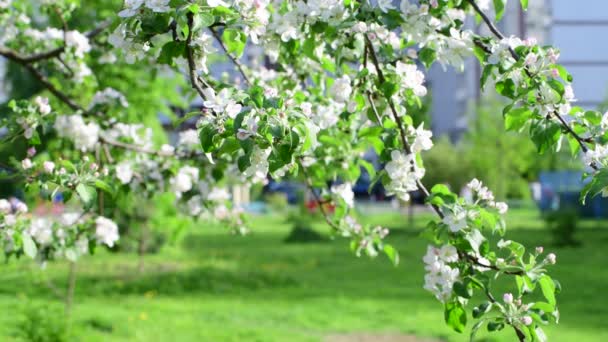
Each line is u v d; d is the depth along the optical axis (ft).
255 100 8.09
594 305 38.86
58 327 27.17
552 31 144.46
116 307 37.55
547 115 9.48
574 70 146.72
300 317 35.24
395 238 83.41
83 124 16.29
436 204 9.87
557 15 143.84
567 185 107.24
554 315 9.50
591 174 9.39
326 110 13.99
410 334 31.37
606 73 146.72
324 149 14.89
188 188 17.69
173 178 17.62
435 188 10.09
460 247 9.58
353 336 31.01
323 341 29.73
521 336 9.57
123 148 17.88
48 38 18.78
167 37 9.35
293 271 54.39
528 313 9.51
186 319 34.24
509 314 9.50
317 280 49.29
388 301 40.11
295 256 64.95
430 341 30.04
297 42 11.64
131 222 38.01
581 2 144.15
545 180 110.01
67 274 48.57
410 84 10.74
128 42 9.23
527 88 9.50
